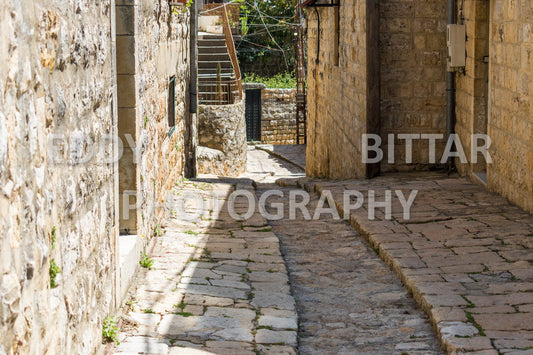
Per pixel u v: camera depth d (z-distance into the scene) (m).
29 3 3.02
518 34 8.08
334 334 5.26
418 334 5.13
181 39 10.97
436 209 8.56
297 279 6.66
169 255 7.03
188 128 12.54
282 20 32.62
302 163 23.83
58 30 3.54
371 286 6.33
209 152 20.56
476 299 5.45
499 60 8.78
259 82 31.05
